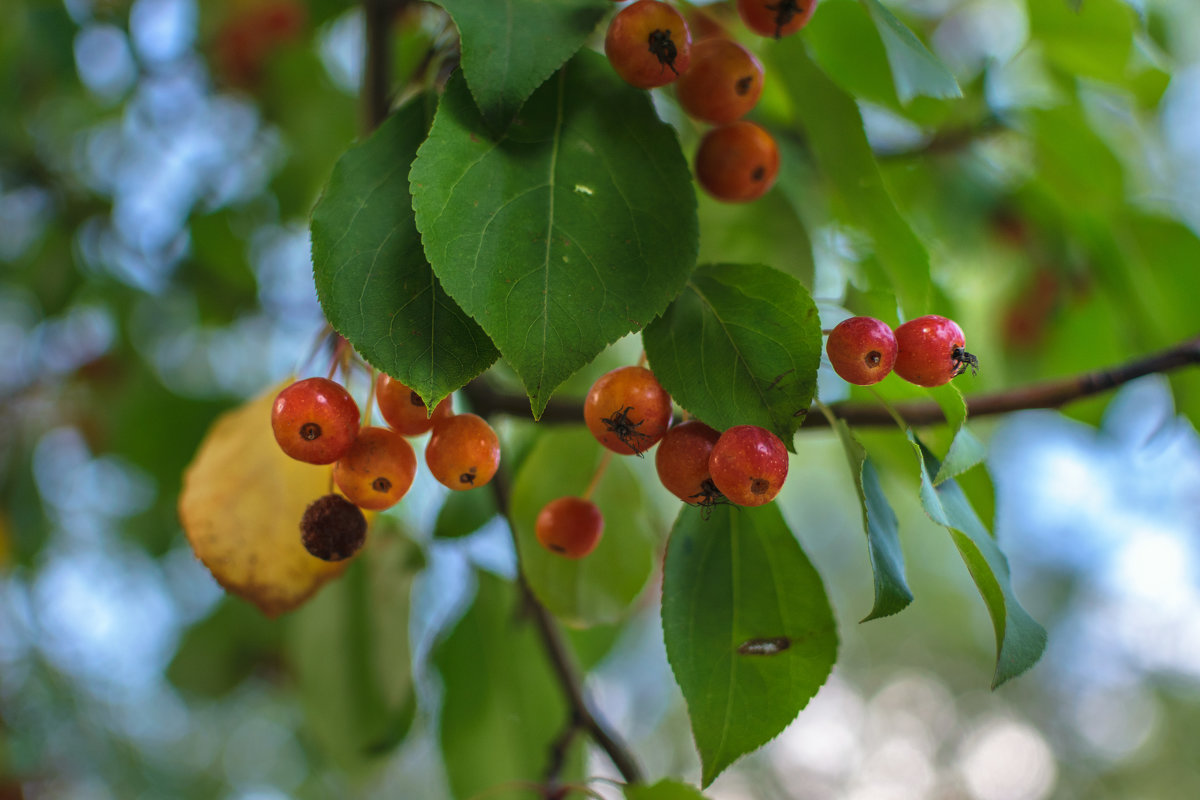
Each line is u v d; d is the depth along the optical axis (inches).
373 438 20.7
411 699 26.6
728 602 21.8
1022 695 106.0
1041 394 22.8
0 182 37.7
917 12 31.8
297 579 23.1
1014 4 32.4
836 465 56.4
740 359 20.5
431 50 22.5
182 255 36.8
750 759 106.3
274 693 35.0
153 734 53.7
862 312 23.8
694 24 23.0
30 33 33.3
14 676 45.3
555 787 24.5
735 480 20.0
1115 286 27.7
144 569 44.4
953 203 28.4
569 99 20.7
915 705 108.2
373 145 20.6
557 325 19.9
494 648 27.2
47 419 41.3
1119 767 101.6
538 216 20.1
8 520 39.3
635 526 24.4
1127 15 25.7
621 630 28.8
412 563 26.8
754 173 22.3
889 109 25.9
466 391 24.4
